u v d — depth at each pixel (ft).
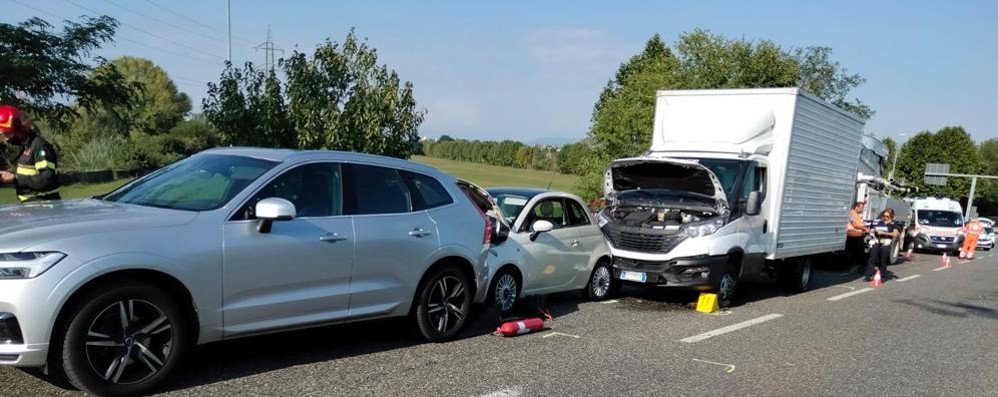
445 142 244.83
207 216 15.96
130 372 14.79
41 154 22.38
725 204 32.78
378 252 19.12
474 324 24.95
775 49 90.89
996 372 23.31
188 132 172.45
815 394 19.29
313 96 40.75
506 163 199.21
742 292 40.42
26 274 13.17
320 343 20.98
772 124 35.78
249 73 40.81
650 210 34.01
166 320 14.94
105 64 54.70
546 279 29.17
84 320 13.73
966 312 37.17
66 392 14.82
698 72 87.92
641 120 86.38
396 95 41.65
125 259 14.12
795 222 38.04
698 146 36.04
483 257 22.67
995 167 327.26
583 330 25.99
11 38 48.57
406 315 20.63
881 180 66.54
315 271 17.60
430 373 18.67
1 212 15.64
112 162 136.67
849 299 39.70
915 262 74.69
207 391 15.75
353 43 42.06
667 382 19.45
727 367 21.61
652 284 32.60
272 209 15.90
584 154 98.02
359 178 19.52
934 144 241.14
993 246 123.13
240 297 16.19
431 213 21.15
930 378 21.93
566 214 31.24
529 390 17.84
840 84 122.52
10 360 13.16
